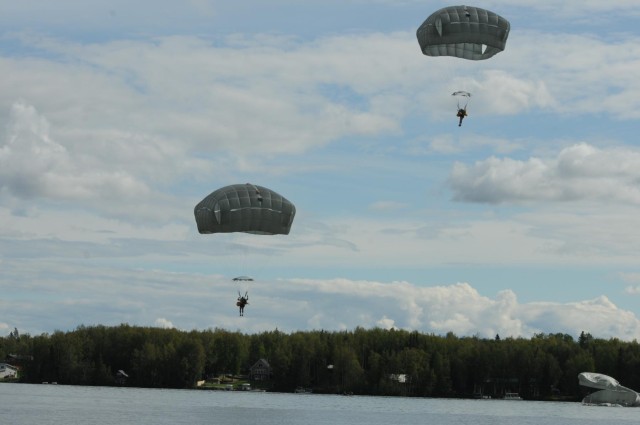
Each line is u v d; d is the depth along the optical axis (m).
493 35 97.88
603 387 182.88
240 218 90.94
